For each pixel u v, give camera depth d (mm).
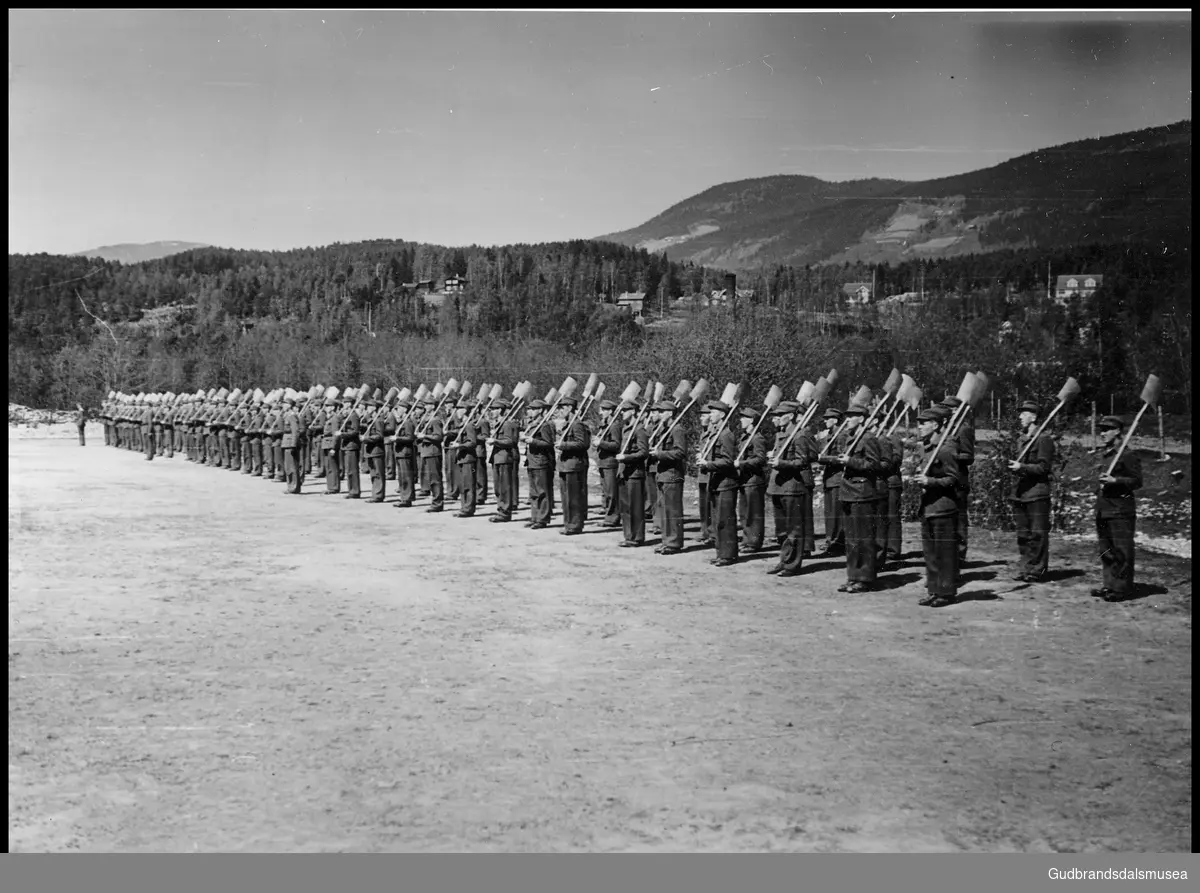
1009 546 16156
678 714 8523
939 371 23000
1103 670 9680
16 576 14797
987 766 7398
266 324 61688
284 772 7320
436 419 22969
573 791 6969
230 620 11984
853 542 13180
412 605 12719
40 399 55812
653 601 12805
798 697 8953
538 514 19578
